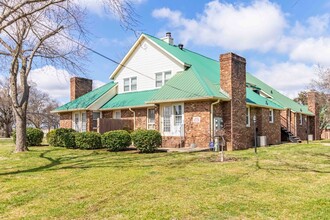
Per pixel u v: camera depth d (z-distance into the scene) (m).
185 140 16.50
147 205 5.39
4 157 13.41
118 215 4.88
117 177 8.06
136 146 14.72
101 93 22.81
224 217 4.74
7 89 40.91
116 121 19.53
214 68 21.66
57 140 19.16
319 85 30.34
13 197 6.09
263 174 8.32
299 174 8.30
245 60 17.81
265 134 20.58
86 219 4.71
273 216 4.78
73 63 16.09
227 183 7.17
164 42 21.97
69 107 23.20
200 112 15.96
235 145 16.20
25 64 15.95
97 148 17.16
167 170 9.12
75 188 6.81
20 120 15.84
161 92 17.75
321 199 5.70
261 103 20.02
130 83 22.41
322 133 37.88
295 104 29.61
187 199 5.77
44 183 7.43
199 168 9.45
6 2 9.50
